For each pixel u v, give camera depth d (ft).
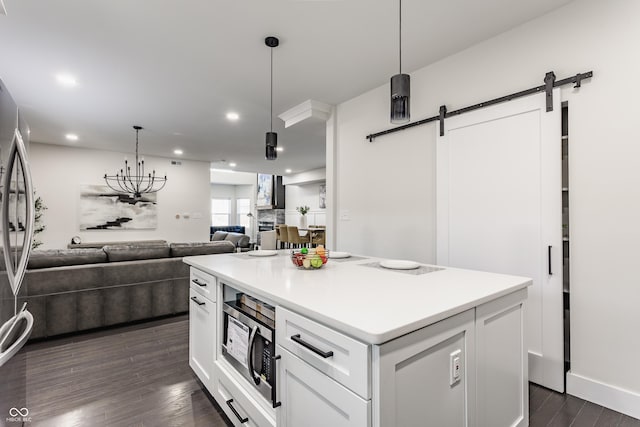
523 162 7.33
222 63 9.30
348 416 3.07
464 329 3.79
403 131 10.24
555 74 6.89
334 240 12.73
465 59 8.61
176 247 12.25
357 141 11.87
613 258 6.14
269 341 4.45
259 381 4.57
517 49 7.57
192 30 7.70
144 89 11.05
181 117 13.99
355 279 5.03
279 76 10.18
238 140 18.06
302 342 3.61
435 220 9.34
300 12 7.09
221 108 12.92
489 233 7.91
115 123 14.84
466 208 8.39
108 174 20.97
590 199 6.40
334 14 7.16
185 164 24.07
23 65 9.29
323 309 3.44
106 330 10.54
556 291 6.77
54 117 13.91
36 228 18.52
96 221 20.48
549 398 6.56
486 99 8.14
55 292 9.64
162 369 7.82
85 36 7.88
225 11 7.02
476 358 4.00
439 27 7.64
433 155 9.39
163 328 10.72
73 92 11.20
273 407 4.17
